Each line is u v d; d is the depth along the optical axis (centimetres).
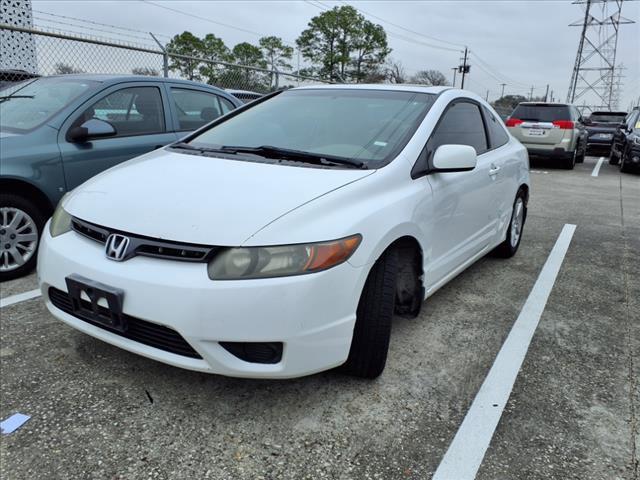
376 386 265
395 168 276
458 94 374
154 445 218
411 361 292
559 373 285
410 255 289
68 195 288
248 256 213
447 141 334
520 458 217
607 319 361
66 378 264
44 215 415
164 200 243
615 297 403
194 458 211
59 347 294
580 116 1418
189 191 249
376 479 203
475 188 357
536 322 351
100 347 295
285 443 222
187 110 528
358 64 6341
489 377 278
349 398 254
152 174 279
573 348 315
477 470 209
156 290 215
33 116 432
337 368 267
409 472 207
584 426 239
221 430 229
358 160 283
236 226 220
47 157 403
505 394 262
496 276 443
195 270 215
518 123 1266
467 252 368
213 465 208
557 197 867
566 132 1224
